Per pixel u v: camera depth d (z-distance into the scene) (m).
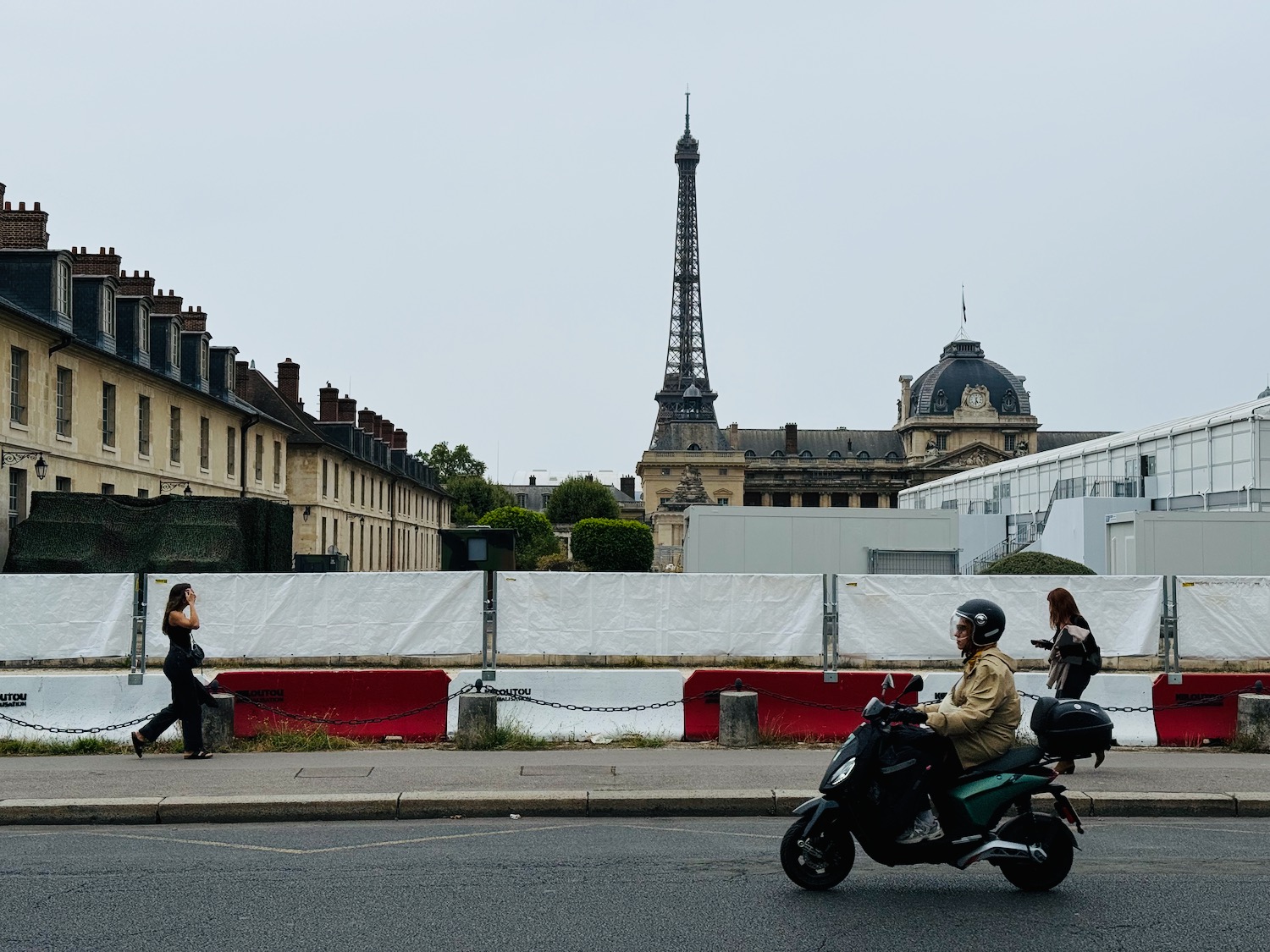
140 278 48.41
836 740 15.96
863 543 41.03
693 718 16.33
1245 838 10.38
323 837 10.30
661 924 7.55
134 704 16.58
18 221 39.41
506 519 113.31
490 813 11.26
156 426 45.53
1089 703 8.53
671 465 173.38
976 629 8.52
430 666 19.00
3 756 14.91
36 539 29.72
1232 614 18.38
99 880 8.68
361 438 75.88
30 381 35.69
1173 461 54.12
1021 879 8.46
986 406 181.12
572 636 18.33
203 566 29.73
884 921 7.66
